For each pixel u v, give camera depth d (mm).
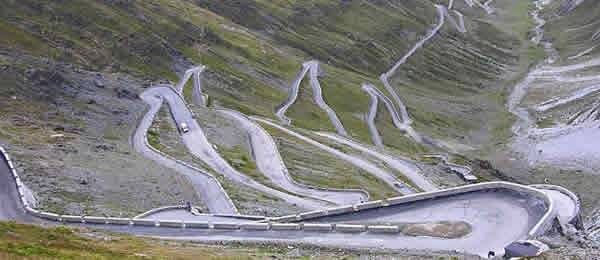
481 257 51906
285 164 95188
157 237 58281
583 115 144375
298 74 164625
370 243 56156
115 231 59875
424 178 99062
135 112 110000
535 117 155250
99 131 97188
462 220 60312
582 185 111188
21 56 112000
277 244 56000
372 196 80188
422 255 52438
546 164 123000
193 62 147875
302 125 131750
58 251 45875
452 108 167500
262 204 73125
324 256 52062
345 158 106938
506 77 199875
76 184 71688
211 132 106062
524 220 59531
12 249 44438
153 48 143750
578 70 193125
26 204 64312
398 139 138375
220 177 84000
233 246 55562
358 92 163375
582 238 57812
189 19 166375
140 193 72562
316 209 73062
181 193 74625
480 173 113125
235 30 176375
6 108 94438
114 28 142750
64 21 135500
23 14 130625
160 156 90062
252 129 113625
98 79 117250
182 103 119062
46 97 102000
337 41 197375
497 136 146250
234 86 143250
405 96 170250
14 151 77125
